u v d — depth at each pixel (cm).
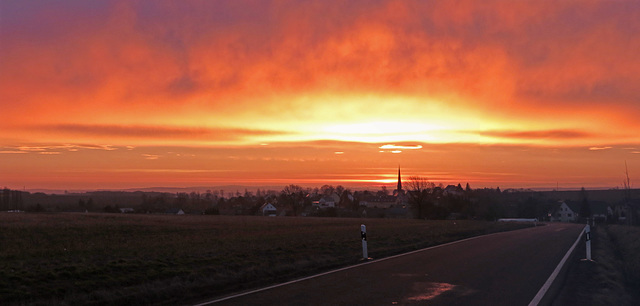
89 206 12144
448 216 9700
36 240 2592
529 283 1256
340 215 10900
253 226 4178
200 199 15250
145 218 5600
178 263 1502
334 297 1061
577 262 1736
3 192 10988
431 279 1312
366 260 1753
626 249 2608
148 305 1011
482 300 1039
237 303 998
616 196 14538
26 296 1020
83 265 1404
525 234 3469
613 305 1035
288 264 1554
